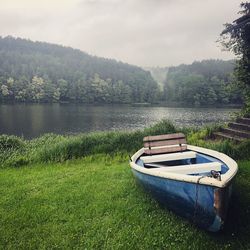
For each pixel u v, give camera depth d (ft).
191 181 12.98
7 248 12.83
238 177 20.17
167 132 36.70
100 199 17.69
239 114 40.01
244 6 34.91
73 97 332.19
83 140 33.40
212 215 12.57
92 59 510.17
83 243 13.08
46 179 22.35
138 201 17.19
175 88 343.26
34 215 15.80
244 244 12.67
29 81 331.57
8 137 35.58
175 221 14.73
